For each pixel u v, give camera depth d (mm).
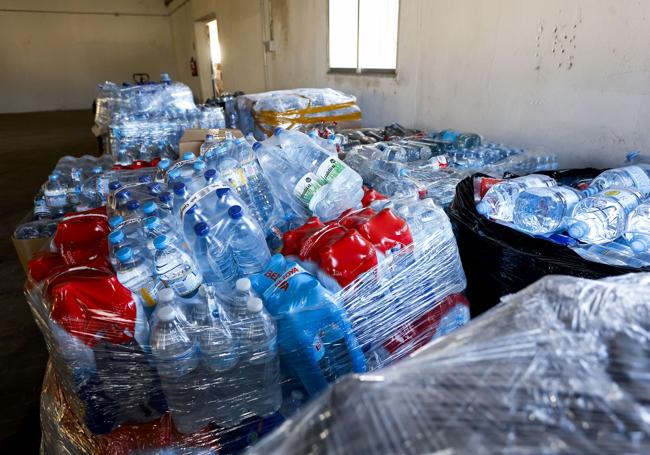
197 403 795
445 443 329
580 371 376
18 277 2369
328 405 396
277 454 367
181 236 927
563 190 1186
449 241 1058
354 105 2855
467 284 1263
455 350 426
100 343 738
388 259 887
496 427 338
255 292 828
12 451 1272
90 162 2334
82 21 10102
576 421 336
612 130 1538
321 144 1707
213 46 8398
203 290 799
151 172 1725
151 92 3096
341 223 984
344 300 820
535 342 415
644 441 318
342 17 3301
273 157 1370
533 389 365
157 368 754
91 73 10578
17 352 1721
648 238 994
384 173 1668
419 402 369
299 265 858
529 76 1817
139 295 784
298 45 4090
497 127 2035
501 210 1225
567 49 1639
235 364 783
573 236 1015
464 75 2170
